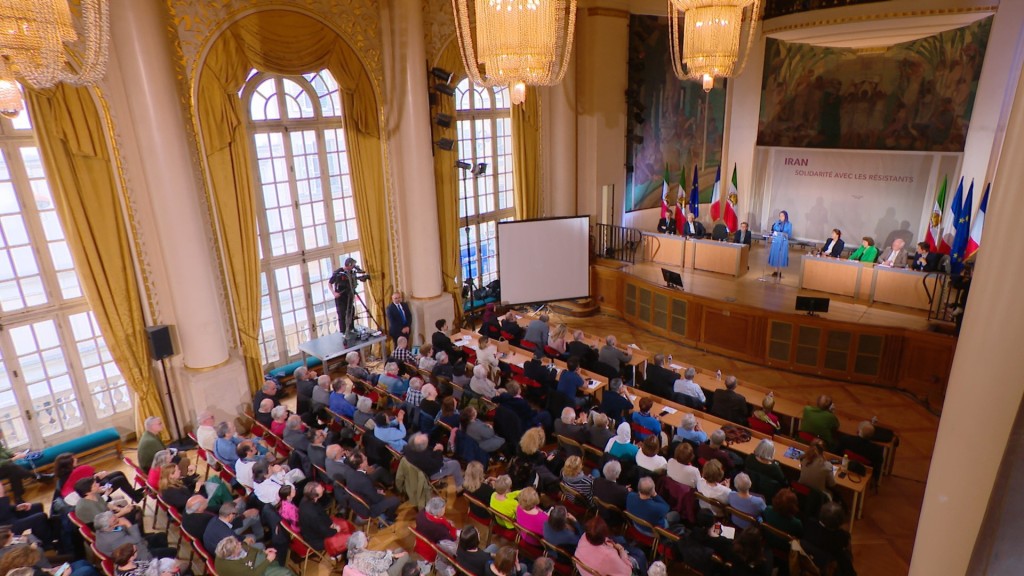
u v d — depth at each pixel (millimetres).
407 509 6352
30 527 5270
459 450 6398
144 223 7102
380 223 9609
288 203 8820
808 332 9141
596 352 8219
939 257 9609
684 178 12797
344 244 9641
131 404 7672
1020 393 1107
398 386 7379
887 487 6566
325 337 9000
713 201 14617
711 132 14211
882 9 11219
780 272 11938
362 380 7668
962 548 1259
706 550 4535
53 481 6859
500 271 10656
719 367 9664
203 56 7203
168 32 6848
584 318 11875
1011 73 10281
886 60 11805
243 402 7957
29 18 3203
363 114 8992
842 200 13398
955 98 11117
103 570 5031
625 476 5656
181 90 7094
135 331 7215
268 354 8984
